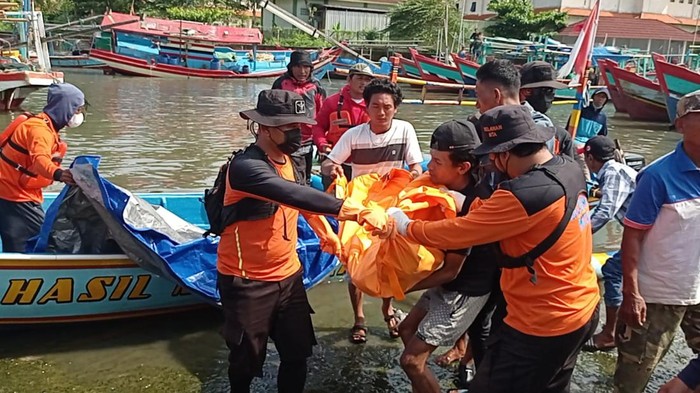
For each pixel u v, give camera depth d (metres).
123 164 11.38
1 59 18.56
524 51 30.03
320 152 5.88
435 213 3.49
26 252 4.97
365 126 4.84
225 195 3.57
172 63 30.23
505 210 2.80
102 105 19.34
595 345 4.91
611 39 39.75
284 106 3.43
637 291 3.50
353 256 3.73
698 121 3.23
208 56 29.98
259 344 3.71
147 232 4.52
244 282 3.62
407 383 4.43
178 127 15.79
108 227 4.56
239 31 33.03
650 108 21.92
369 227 3.25
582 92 7.41
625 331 3.61
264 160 3.43
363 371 4.56
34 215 5.00
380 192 4.04
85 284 4.66
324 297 5.86
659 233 3.44
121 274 4.74
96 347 4.73
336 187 4.15
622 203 4.72
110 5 42.84
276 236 3.63
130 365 4.50
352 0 46.12
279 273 3.69
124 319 5.10
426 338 3.51
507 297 3.07
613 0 44.28
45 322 4.75
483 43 30.58
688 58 35.12
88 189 4.44
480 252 3.45
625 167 4.81
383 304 5.02
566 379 3.15
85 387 4.20
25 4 20.95
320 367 4.59
